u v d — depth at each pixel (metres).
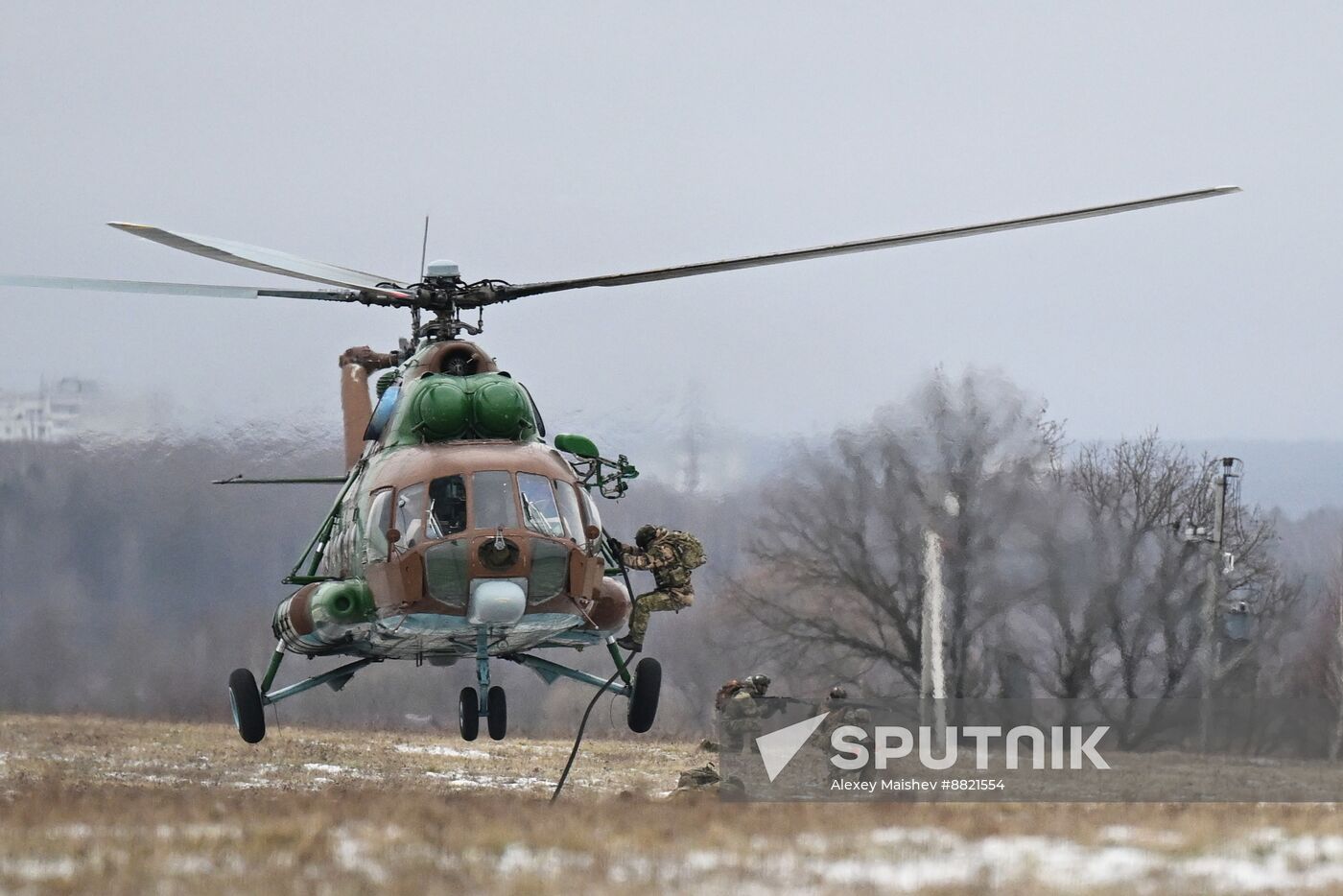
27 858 38.91
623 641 60.69
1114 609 116.94
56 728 100.38
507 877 37.16
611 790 71.31
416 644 55.91
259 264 56.84
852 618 119.50
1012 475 121.81
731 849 42.53
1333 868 40.56
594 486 58.97
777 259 56.81
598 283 59.41
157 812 47.16
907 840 44.41
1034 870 39.69
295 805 49.62
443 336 61.09
